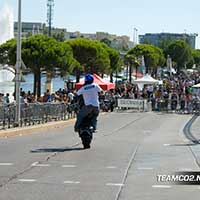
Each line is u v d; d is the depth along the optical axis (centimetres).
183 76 15488
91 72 8138
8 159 1681
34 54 5725
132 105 6394
